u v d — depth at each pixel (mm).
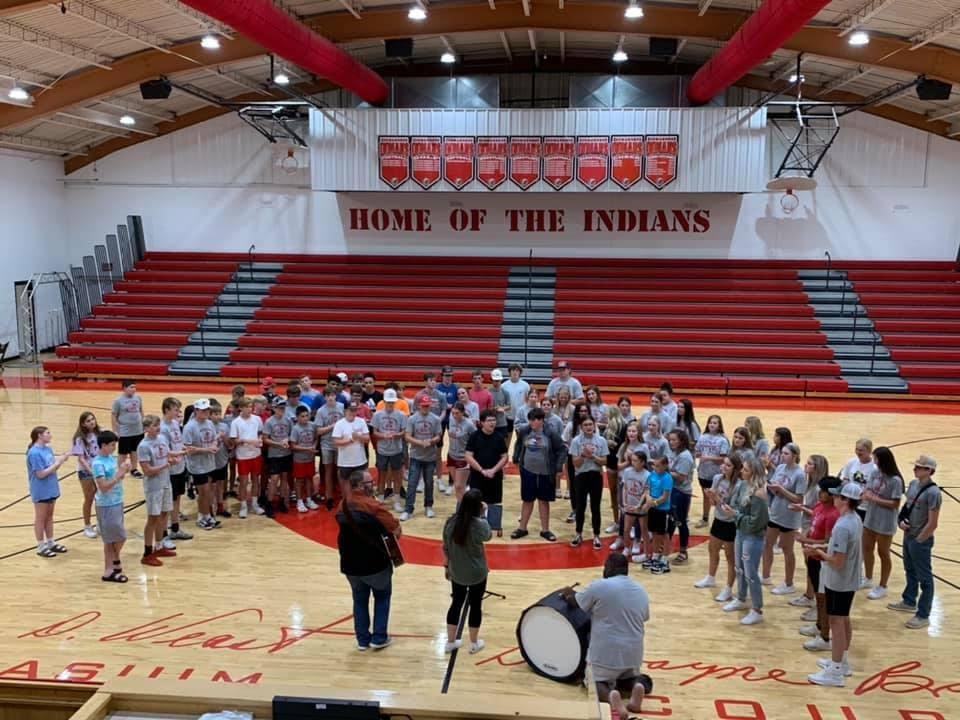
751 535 7559
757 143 19594
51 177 23531
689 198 22188
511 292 21812
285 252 23531
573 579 8680
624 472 9008
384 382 19906
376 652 7027
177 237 23859
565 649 6465
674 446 9016
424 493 11133
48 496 9156
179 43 16875
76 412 16734
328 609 7918
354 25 17188
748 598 8141
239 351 20766
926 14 14117
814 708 6195
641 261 22250
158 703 4227
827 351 19797
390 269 22641
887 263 21750
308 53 14734
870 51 16250
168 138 23578
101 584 8469
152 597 8156
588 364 19969
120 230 23250
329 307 22109
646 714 6059
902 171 21703
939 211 21734
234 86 21984
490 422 9539
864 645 7238
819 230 22062
